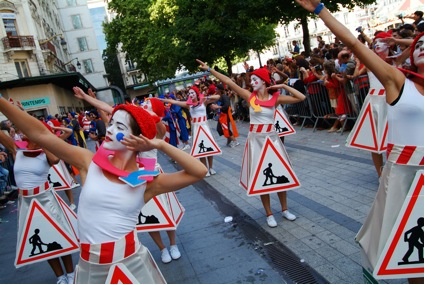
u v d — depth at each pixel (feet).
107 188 7.57
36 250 13.29
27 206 13.41
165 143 7.69
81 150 8.42
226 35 62.90
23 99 77.66
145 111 7.88
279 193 16.44
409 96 8.46
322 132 32.09
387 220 8.91
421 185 8.39
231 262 13.87
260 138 16.03
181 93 66.18
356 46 8.41
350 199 17.08
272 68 32.30
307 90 33.27
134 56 104.12
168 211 14.12
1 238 21.98
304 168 23.20
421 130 8.54
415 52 8.55
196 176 7.84
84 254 7.72
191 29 65.72
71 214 14.85
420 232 8.55
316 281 11.64
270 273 12.62
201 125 26.27
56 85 87.97
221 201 20.90
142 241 17.53
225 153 33.76
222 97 35.55
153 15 78.59
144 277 7.78
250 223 17.03
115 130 7.64
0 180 30.14
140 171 7.79
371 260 9.33
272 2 48.98
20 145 13.55
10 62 76.33
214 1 61.21
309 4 8.54
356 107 27.17
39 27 94.27
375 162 17.83
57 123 21.09
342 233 14.24
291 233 15.15
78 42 153.48
